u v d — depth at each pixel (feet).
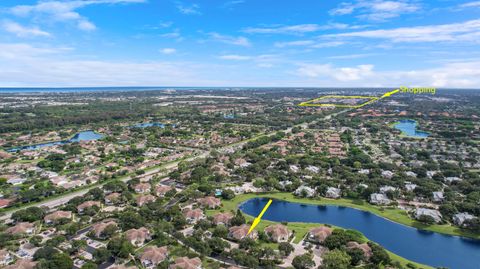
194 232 586.86
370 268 487.20
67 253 519.19
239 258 490.90
